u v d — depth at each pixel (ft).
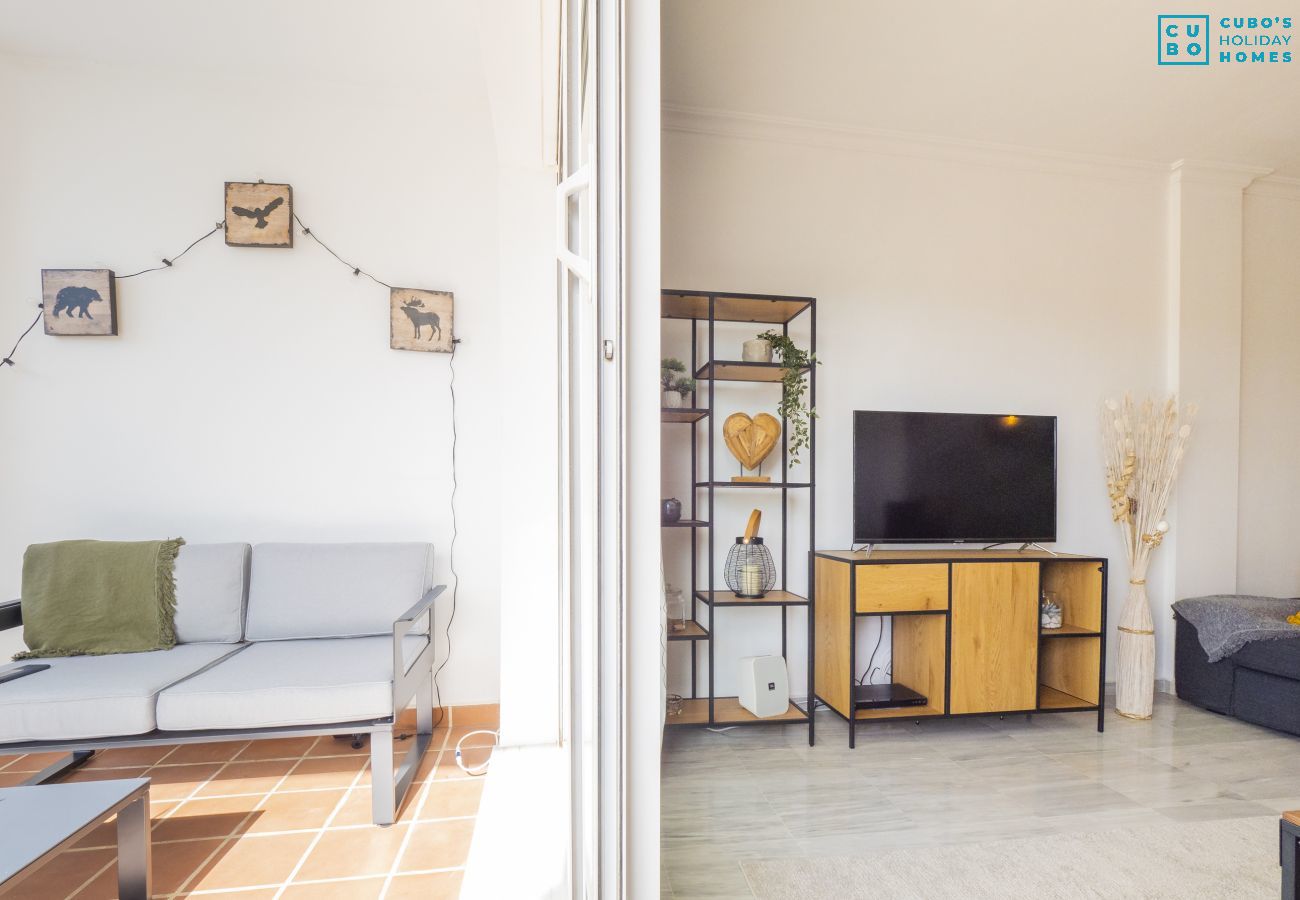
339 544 8.05
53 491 7.86
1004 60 8.02
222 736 5.94
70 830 3.85
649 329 2.72
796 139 9.61
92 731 5.71
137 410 8.05
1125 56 7.93
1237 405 10.81
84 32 7.38
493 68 5.80
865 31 7.48
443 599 8.70
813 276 9.71
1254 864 5.58
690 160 9.33
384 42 7.54
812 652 8.27
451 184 8.77
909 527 9.19
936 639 8.55
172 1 6.81
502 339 7.92
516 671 7.83
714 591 9.12
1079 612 9.16
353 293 8.55
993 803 6.65
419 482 8.68
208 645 7.37
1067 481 10.47
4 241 7.79
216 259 8.24
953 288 10.14
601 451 2.77
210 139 8.22
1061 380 10.48
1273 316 11.27
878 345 9.89
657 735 2.71
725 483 8.32
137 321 8.05
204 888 5.08
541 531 7.90
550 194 7.99
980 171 10.27
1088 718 9.26
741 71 8.27
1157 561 10.75
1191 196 10.74
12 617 7.03
